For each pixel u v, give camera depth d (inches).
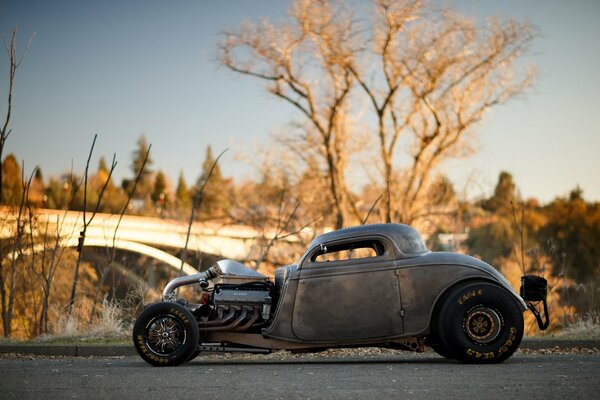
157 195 4867.1
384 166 1301.7
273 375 295.1
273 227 1033.5
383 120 1325.0
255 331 357.4
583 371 297.0
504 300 331.6
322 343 346.9
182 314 347.9
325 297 346.0
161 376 294.2
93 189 2554.1
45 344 428.1
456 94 1312.7
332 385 262.5
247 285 367.2
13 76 536.7
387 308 340.5
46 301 528.7
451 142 1309.1
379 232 347.6
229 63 1336.1
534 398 229.9
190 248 912.9
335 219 1253.7
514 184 1119.0
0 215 602.9
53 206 1686.8
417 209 1255.5
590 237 2576.3
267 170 1295.5
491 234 1560.0
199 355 416.8
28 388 261.3
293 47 1332.4
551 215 2741.1
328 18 1298.0
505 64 1310.3
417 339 341.7
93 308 522.0
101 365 352.2
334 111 1316.4
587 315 525.3
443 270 340.2
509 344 329.7
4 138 544.4
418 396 235.3
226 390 252.8
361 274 344.2
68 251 708.7
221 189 1226.6
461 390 247.3
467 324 331.9
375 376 286.8
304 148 1310.3
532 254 665.6
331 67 1333.7
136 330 346.6
